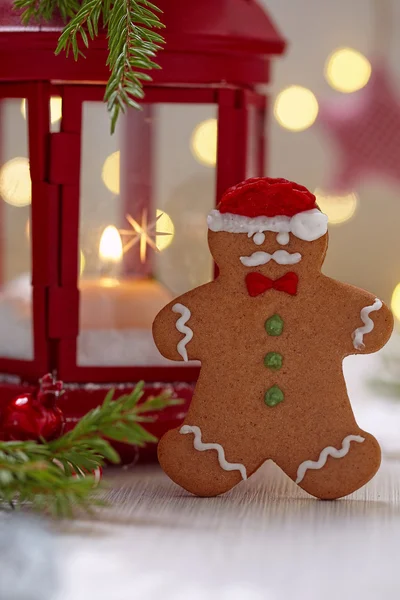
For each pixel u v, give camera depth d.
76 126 0.52
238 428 0.48
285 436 0.48
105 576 0.40
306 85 0.92
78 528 0.44
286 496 0.49
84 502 0.44
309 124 0.78
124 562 0.41
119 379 0.53
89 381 0.53
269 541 0.43
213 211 0.48
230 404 0.48
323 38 0.92
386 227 0.94
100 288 0.53
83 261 0.53
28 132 0.52
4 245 0.53
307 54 0.92
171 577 0.40
